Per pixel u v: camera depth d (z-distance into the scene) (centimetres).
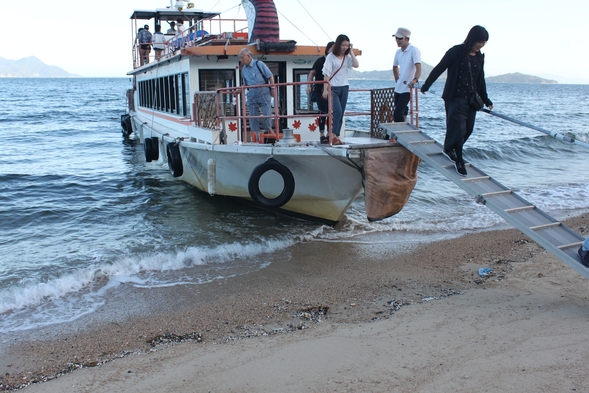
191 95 1030
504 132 2912
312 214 955
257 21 1002
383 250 864
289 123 1006
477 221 1061
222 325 587
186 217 1056
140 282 729
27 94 8700
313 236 934
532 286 660
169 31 1745
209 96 944
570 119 4141
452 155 675
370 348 499
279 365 474
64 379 474
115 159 1880
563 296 613
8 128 3084
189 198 1212
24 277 741
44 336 570
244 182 948
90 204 1185
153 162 1673
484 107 650
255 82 878
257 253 848
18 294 679
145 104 1798
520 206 646
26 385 469
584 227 1002
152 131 1478
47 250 866
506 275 720
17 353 531
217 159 961
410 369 452
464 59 618
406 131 776
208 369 476
